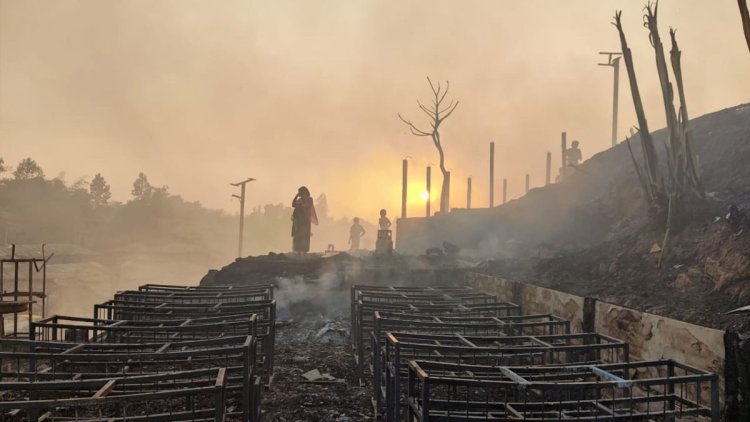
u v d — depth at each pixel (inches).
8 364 310.3
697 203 354.6
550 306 349.4
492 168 1156.5
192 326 283.6
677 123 354.6
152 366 279.7
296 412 286.8
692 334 210.7
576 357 292.5
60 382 166.4
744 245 275.9
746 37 237.3
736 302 244.8
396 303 380.2
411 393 198.8
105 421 175.6
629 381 169.5
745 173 418.0
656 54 354.6
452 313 365.1
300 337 484.4
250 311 355.6
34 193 3693.4
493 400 248.7
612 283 351.6
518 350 225.6
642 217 494.3
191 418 176.4
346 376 360.5
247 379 209.3
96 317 349.1
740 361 189.5
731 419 188.5
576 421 166.9
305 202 774.5
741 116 561.6
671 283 304.8
